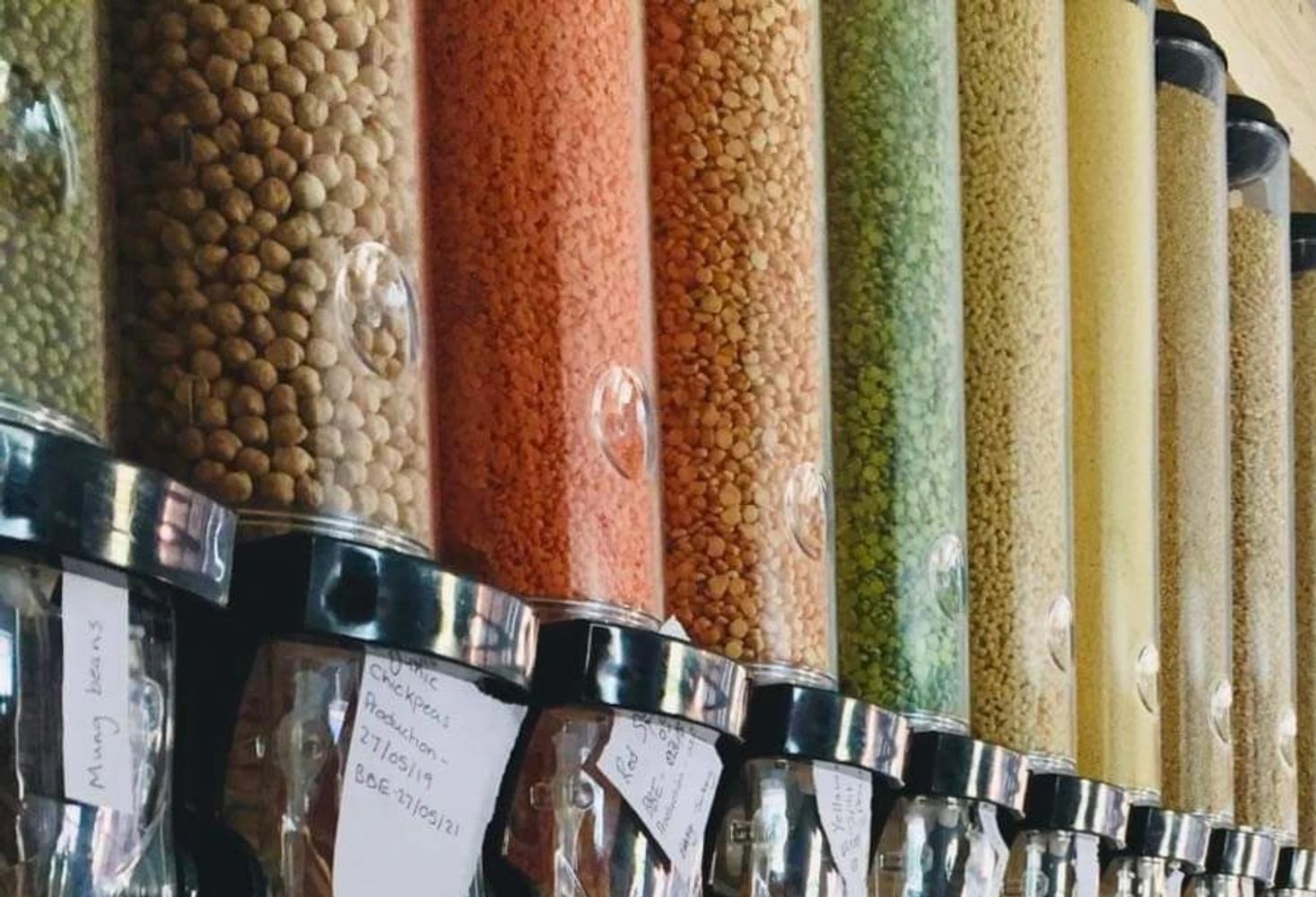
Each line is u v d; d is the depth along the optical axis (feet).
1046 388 5.14
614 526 3.10
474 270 3.05
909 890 4.12
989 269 5.09
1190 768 6.48
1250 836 6.62
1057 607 5.05
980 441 4.99
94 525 1.87
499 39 3.10
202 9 2.52
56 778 1.94
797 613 3.69
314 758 2.36
